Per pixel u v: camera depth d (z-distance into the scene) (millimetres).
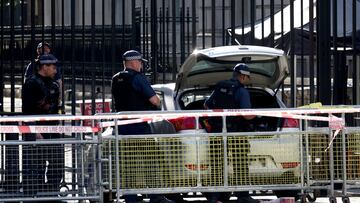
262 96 28422
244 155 25500
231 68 27516
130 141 25188
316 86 33188
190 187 25391
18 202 25250
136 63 26484
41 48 30312
